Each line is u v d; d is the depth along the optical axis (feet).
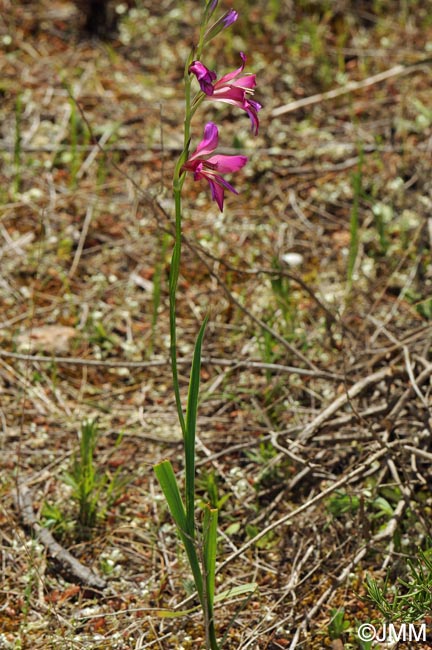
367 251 18.53
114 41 25.29
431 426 13.24
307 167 20.94
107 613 11.63
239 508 13.24
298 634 11.17
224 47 24.64
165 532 12.94
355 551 12.09
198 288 17.85
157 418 15.02
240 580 12.19
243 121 22.35
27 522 12.90
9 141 21.30
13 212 19.44
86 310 17.15
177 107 22.75
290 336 15.48
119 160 21.08
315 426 13.61
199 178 9.18
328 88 23.44
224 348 16.44
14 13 25.91
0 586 12.07
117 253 18.66
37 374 15.74
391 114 22.34
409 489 12.33
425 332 14.94
